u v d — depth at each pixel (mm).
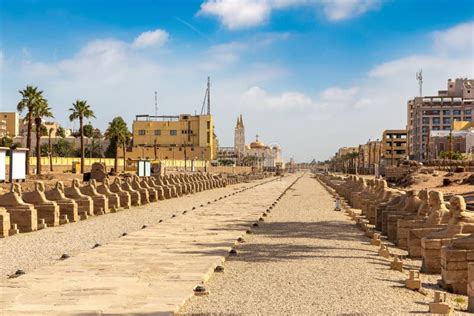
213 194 66500
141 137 156375
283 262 17844
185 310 11477
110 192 42094
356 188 48688
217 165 170625
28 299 12070
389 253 19438
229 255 19141
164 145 156375
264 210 39719
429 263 16734
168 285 13531
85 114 81188
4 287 13320
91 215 35469
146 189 50750
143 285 13531
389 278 15211
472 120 164000
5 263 17781
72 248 21281
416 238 19594
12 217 26938
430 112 165750
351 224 30922
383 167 140375
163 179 62125
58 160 96500
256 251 20297
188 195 64062
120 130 98312
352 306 11867
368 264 17500
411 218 22984
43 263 17781
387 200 30781
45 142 146875
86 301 11883
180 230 26359
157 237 23531
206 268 15852
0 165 38375
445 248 14633
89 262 16938
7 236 25062
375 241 22453
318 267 16875
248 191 72812
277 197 57625
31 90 65438
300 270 16328
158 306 11422
